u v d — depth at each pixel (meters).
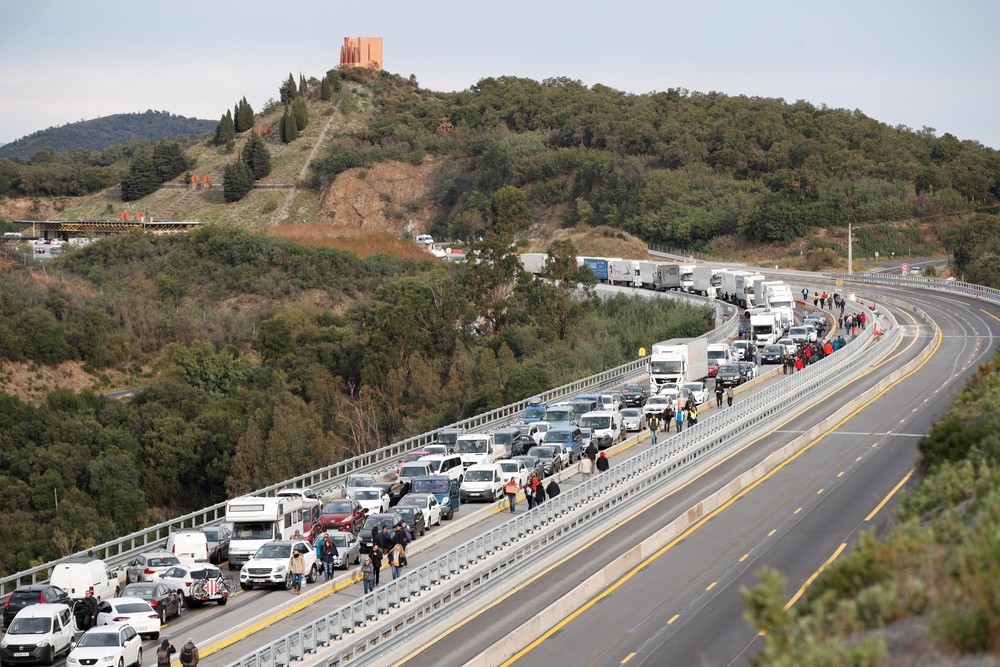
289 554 121.56
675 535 133.38
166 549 128.75
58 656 94.50
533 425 188.38
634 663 93.38
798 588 109.50
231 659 95.25
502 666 93.69
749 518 139.12
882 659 44.62
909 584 49.47
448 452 171.88
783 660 44.53
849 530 130.62
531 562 121.38
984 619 43.84
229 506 131.25
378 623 97.25
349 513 139.25
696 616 104.50
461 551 112.62
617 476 145.75
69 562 108.62
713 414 197.75
